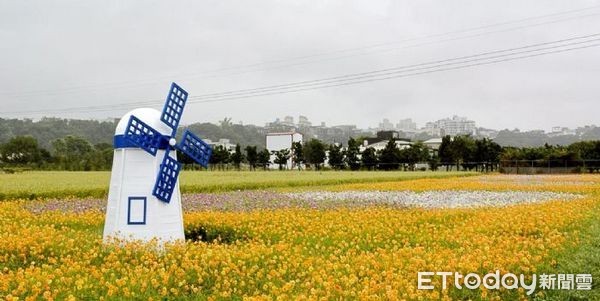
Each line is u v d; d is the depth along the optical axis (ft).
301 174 169.58
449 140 274.36
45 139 479.00
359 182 136.98
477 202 78.07
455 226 50.01
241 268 32.91
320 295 27.22
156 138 42.91
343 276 29.45
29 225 50.88
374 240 42.83
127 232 41.96
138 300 26.76
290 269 32.60
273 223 52.06
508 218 52.60
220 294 27.81
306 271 31.83
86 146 328.29
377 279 29.73
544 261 34.65
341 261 34.55
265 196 86.02
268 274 31.14
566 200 77.30
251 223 50.96
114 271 32.40
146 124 42.32
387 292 26.23
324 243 42.63
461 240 41.86
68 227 51.19
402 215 57.31
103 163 234.99
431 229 49.08
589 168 213.05
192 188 97.25
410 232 47.03
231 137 597.11
